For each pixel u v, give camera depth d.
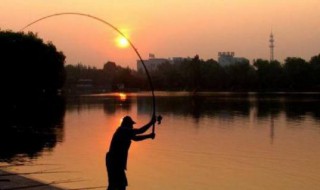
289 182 22.64
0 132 43.72
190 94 177.00
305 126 50.72
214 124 53.56
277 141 37.94
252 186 21.81
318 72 182.88
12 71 77.88
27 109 78.19
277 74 189.62
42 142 36.44
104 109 84.44
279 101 109.25
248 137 40.72
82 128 48.91
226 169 25.50
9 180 18.83
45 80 96.12
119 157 14.05
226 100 117.44
